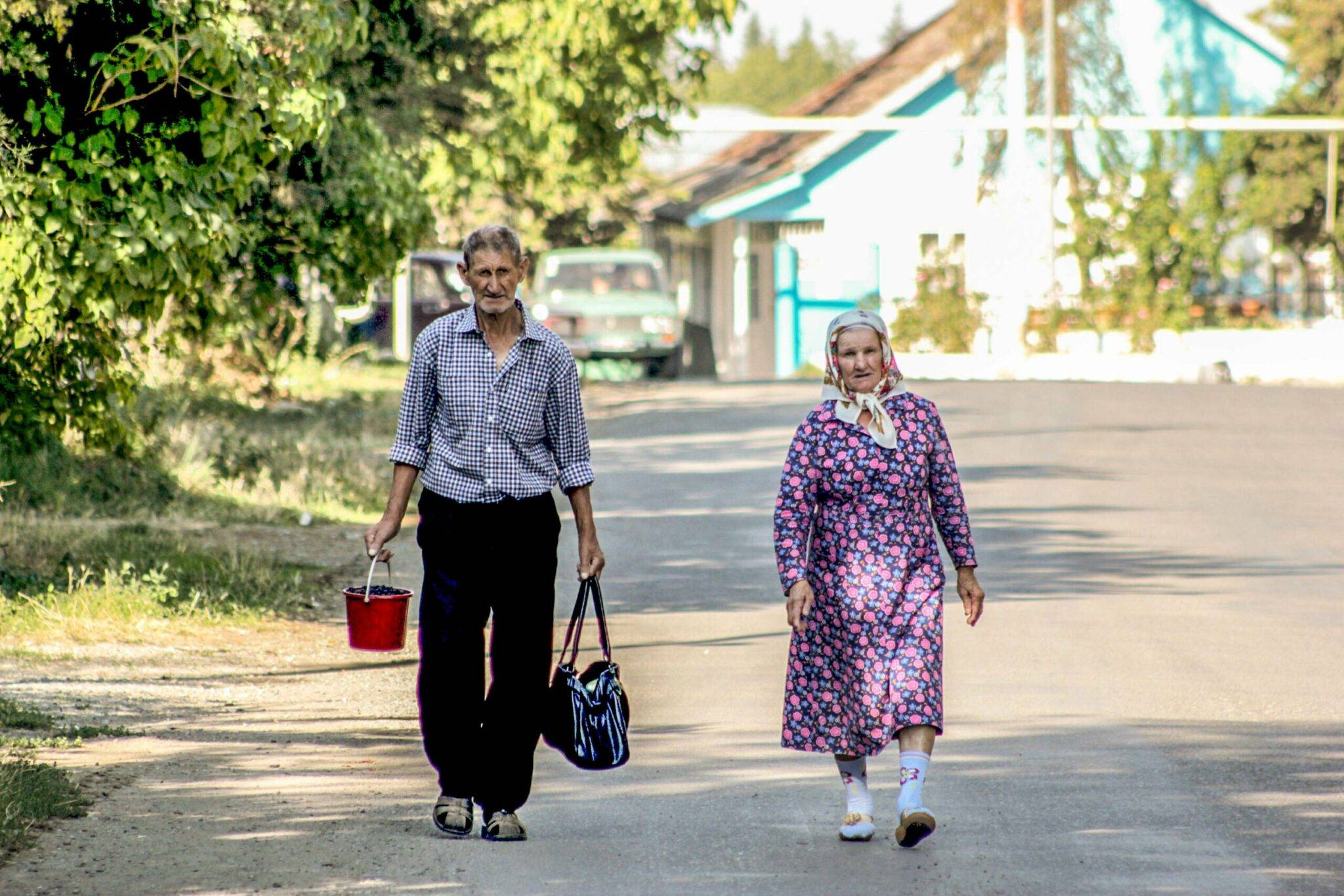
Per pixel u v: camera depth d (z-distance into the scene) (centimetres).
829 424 2273
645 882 2081
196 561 4438
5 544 4297
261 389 8062
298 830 2280
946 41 14962
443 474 2234
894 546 2262
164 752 2689
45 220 3484
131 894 2000
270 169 4719
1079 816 2383
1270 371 12256
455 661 2242
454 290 11931
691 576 4562
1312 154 14475
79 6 3553
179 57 3534
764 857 2189
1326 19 14750
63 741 2706
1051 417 8350
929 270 13338
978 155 14225
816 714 2277
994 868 2147
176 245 3625
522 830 2264
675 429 8050
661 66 8019
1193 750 2761
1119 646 3650
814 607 2283
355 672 3425
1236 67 15038
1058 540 5141
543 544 2253
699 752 2759
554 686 2266
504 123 7456
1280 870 2136
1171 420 8238
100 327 3984
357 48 5038
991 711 3041
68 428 4778
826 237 14650
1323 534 5291
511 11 7194
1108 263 13800
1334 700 3155
